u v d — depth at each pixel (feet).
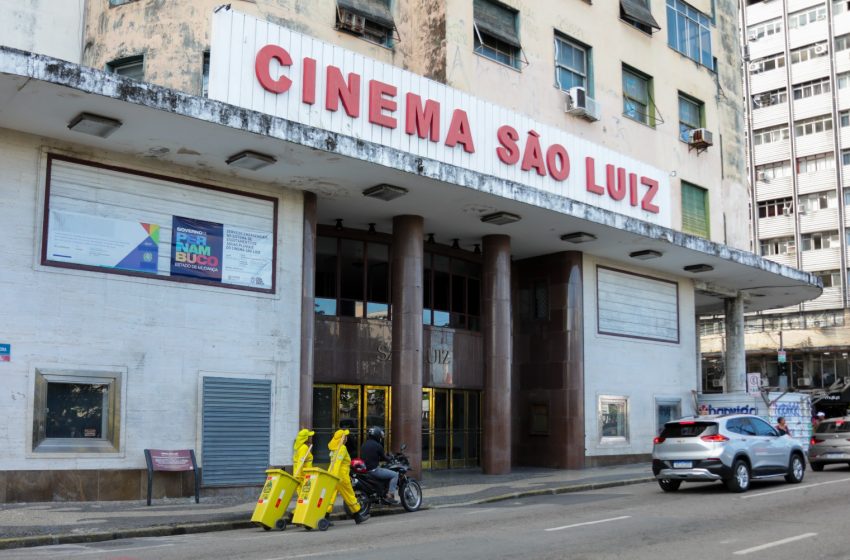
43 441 48.60
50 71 42.75
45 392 48.85
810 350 177.37
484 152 65.62
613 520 42.19
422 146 61.41
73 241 50.85
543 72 80.43
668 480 58.03
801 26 208.74
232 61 52.11
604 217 72.59
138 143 51.70
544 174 70.08
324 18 66.80
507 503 53.72
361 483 46.39
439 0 71.72
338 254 72.84
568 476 71.15
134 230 53.47
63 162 51.06
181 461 52.06
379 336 73.72
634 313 90.27
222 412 55.72
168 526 41.06
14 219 48.80
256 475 56.75
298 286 61.16
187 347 54.85
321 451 69.31
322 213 68.95
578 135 83.46
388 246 76.13
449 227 73.97
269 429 58.03
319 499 42.14
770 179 208.23
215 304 56.54
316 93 55.93
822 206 198.70
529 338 85.20
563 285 83.10
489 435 73.61
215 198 57.62
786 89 208.95
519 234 76.59
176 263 55.11
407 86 61.26
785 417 94.17
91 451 50.06
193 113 47.47
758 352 183.93
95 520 42.29
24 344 48.34
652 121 94.48
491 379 74.38
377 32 70.90
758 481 62.23
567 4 84.53
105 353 51.26
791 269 98.73
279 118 51.01
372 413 73.20
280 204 61.05
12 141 49.26
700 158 101.86
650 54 95.50
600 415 84.43
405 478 49.98
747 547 33.30
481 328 82.38
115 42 64.44
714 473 54.03
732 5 113.91
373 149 55.52
